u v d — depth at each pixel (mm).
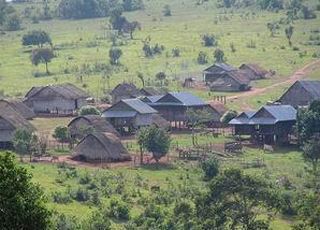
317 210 189250
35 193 113250
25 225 109438
